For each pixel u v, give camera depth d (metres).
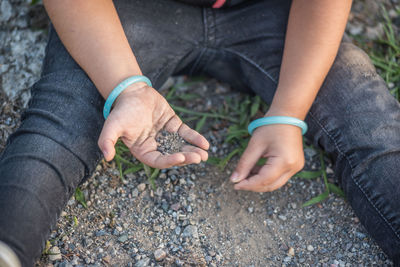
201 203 0.60
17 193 0.49
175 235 0.57
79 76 0.55
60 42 0.58
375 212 0.54
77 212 0.57
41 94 0.54
